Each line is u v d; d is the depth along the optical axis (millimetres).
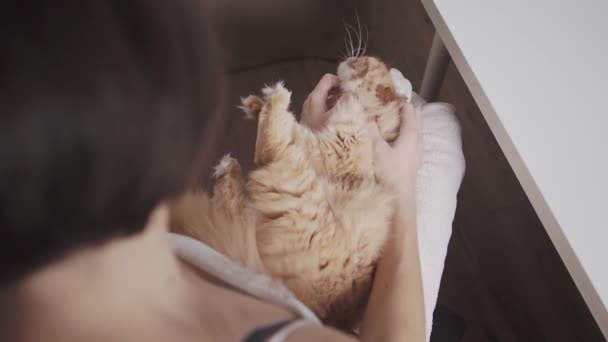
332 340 697
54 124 315
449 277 1521
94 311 499
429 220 1083
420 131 1137
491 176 1623
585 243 850
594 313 845
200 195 1030
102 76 323
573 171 890
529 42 975
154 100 350
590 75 951
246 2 1281
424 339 935
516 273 1524
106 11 325
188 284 667
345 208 1050
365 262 1030
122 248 458
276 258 1030
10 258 367
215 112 412
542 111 929
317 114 1216
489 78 955
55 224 357
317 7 1335
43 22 307
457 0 1004
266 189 1083
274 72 1514
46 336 493
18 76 302
